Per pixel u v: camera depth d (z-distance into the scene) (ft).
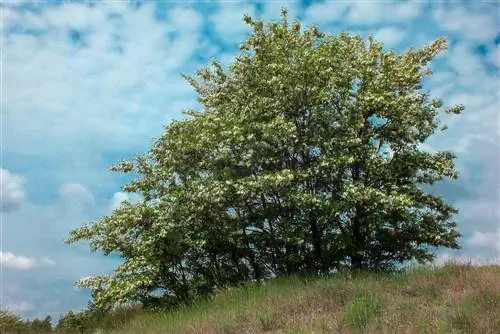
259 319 40.29
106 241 61.77
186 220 60.39
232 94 66.90
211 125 61.36
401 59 65.82
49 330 70.08
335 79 61.00
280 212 62.23
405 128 61.62
